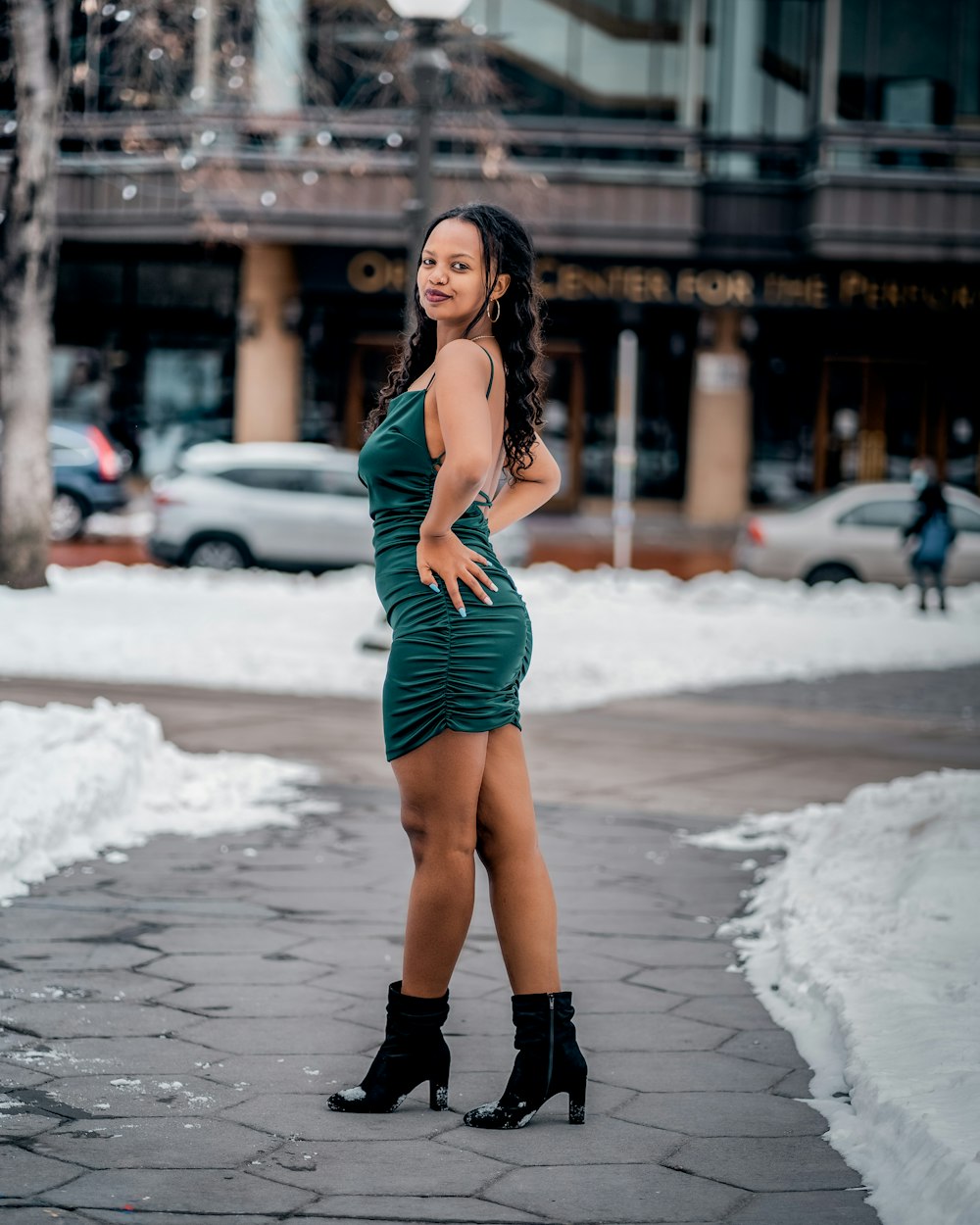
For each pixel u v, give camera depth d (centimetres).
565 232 2902
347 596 1812
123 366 3191
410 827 369
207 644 1313
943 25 2941
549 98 2936
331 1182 332
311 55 2348
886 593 2009
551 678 1238
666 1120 374
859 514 2072
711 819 754
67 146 2236
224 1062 404
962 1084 355
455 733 359
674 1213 321
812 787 854
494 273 364
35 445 1641
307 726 984
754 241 3006
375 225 2819
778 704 1197
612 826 729
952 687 1331
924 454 3159
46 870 592
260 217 2817
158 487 2075
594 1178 338
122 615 1515
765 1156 352
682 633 1589
